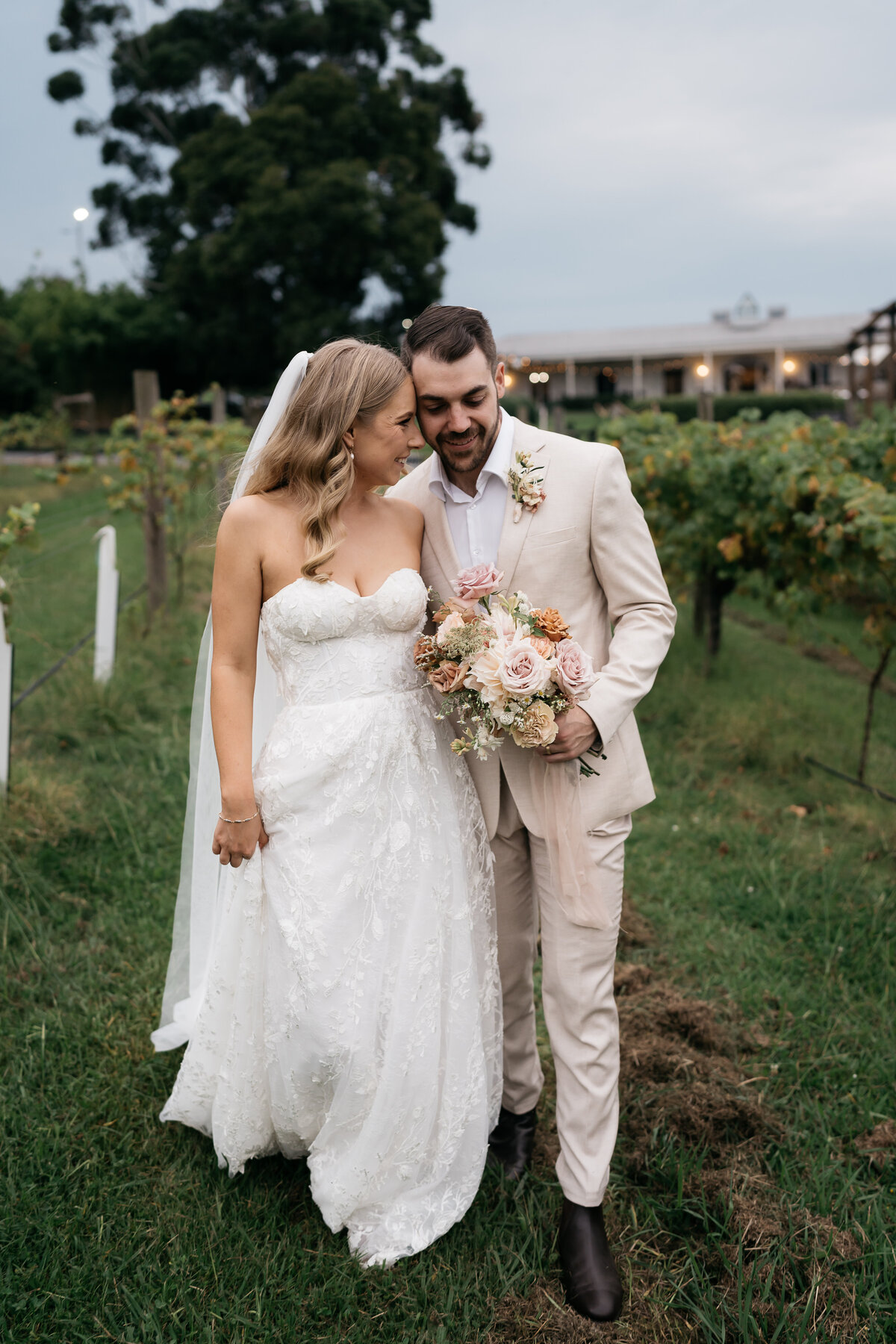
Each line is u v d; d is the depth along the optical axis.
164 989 3.01
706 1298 2.02
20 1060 2.65
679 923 3.58
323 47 33.00
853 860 4.12
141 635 7.30
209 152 30.42
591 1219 2.11
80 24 34.78
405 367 2.16
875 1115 2.60
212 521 2.58
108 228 37.22
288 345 29.59
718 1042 2.86
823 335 42.50
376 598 2.17
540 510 2.15
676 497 6.78
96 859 3.83
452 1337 1.96
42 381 35.91
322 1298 2.00
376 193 30.09
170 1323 1.93
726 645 8.05
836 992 3.17
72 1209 2.20
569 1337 1.96
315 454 2.13
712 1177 2.32
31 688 4.88
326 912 2.10
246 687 2.21
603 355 43.41
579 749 2.06
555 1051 2.19
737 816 4.61
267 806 2.19
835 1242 2.15
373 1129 2.10
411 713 2.22
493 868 2.36
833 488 5.36
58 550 11.02
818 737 5.63
